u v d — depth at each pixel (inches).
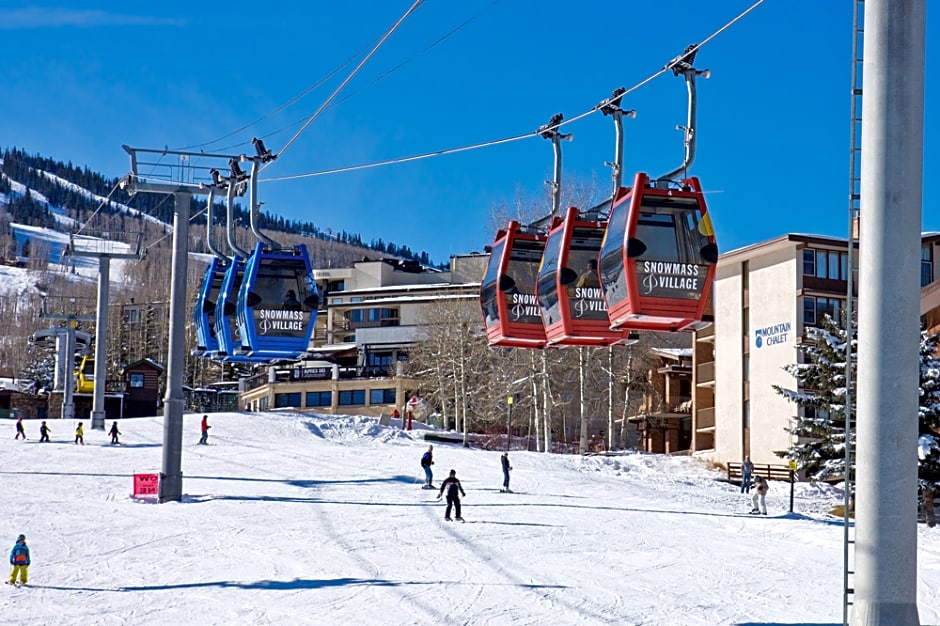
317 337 4640.8
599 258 1042.7
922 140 415.5
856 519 421.1
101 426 2600.9
